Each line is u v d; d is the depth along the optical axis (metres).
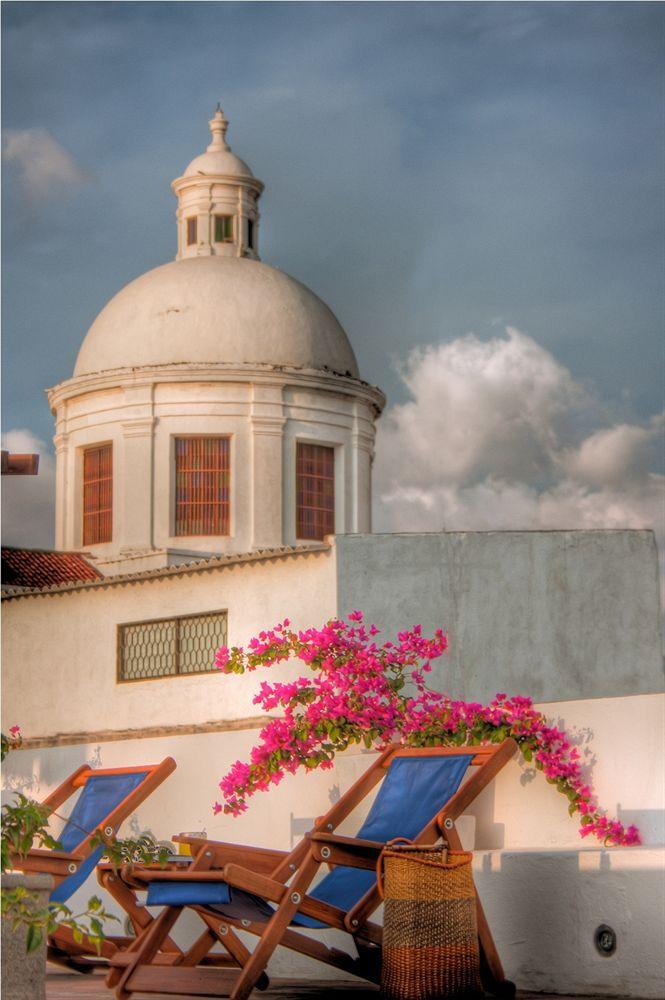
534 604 22.02
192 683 20.09
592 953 8.76
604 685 22.23
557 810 9.94
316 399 33.66
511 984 8.73
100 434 33.28
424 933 8.27
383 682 13.01
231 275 35.06
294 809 14.20
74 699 21.38
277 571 20.03
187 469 32.94
